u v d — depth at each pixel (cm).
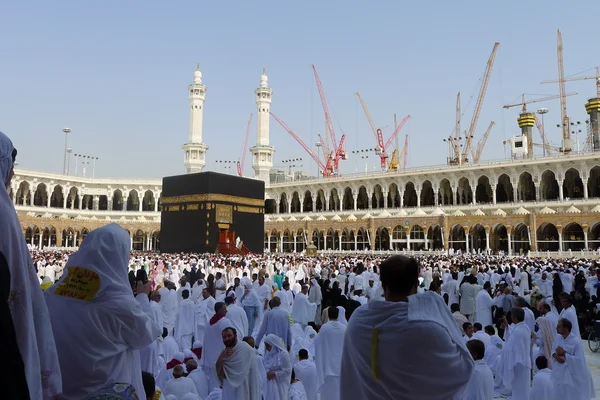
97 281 316
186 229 5603
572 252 4875
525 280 2039
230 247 5372
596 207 5241
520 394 849
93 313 308
